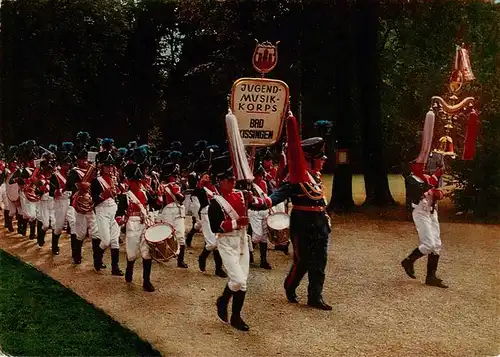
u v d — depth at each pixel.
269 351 4.77
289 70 10.95
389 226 9.09
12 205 11.07
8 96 11.58
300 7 10.32
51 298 6.24
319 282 5.87
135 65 10.95
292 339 5.04
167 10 10.77
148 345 4.91
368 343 4.94
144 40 10.88
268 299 6.17
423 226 6.55
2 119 11.72
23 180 10.36
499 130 9.88
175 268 7.80
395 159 10.59
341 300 6.09
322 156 5.98
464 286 6.48
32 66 11.21
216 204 5.32
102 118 11.16
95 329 5.33
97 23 10.77
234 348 4.83
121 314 5.73
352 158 11.37
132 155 7.92
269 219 7.02
